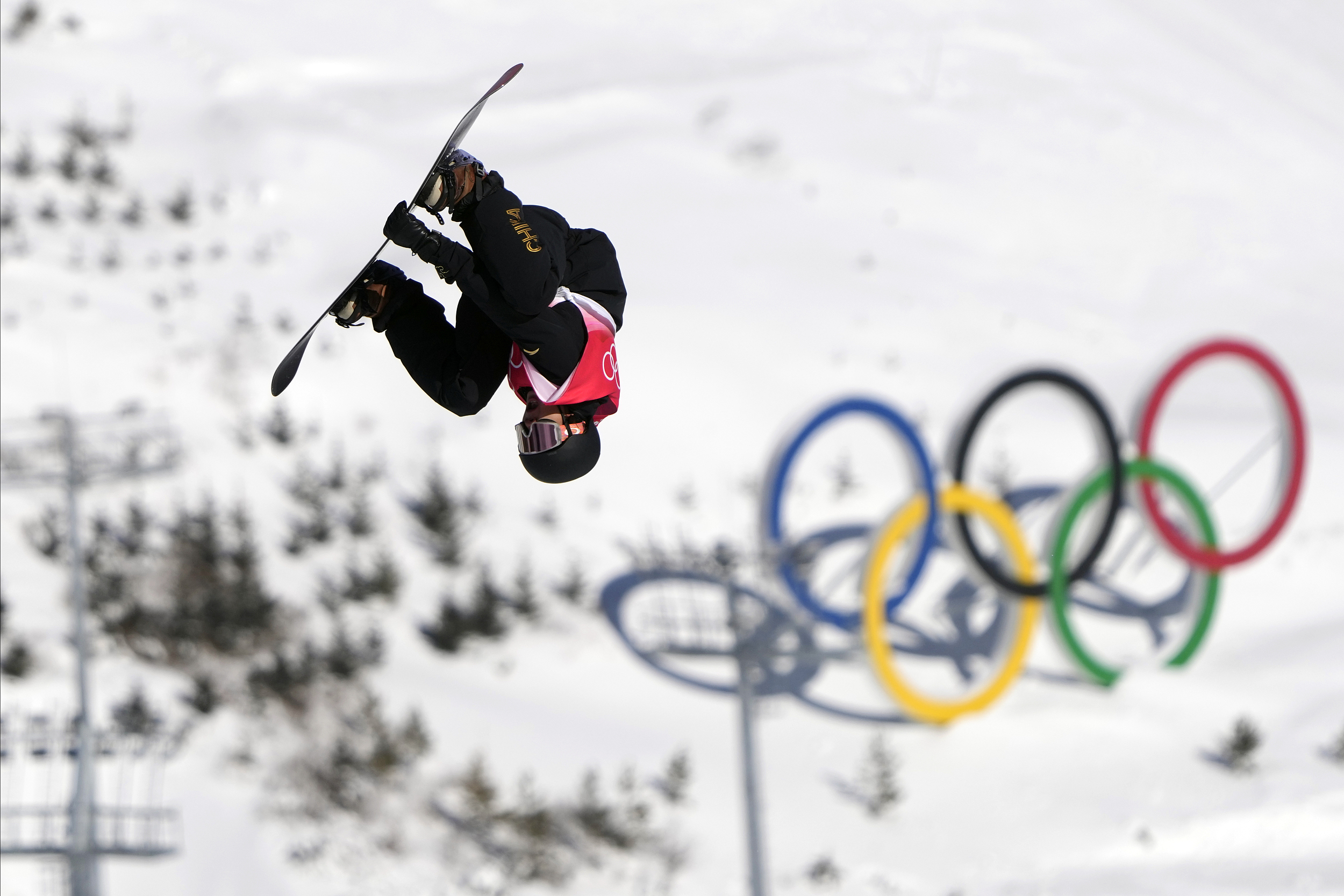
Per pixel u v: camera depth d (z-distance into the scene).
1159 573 147.38
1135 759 115.19
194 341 149.25
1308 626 139.38
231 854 87.00
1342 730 121.88
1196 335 191.00
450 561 124.75
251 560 114.56
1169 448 162.00
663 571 128.25
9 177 175.62
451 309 88.12
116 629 102.94
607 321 17.94
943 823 104.31
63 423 93.19
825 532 141.62
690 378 159.00
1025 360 176.12
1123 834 105.25
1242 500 156.88
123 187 183.88
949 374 170.38
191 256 170.38
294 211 186.50
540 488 141.25
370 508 131.12
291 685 102.38
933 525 114.88
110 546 113.50
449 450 143.25
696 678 119.25
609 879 94.25
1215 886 99.81
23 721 89.12
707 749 110.00
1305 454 139.38
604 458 146.62
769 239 191.25
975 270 196.38
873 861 98.81
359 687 105.81
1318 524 156.25
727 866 97.38
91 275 158.62
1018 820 105.75
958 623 135.12
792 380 163.25
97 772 88.50
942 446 156.62
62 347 140.38
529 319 16.81
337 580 119.25
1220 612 140.50
